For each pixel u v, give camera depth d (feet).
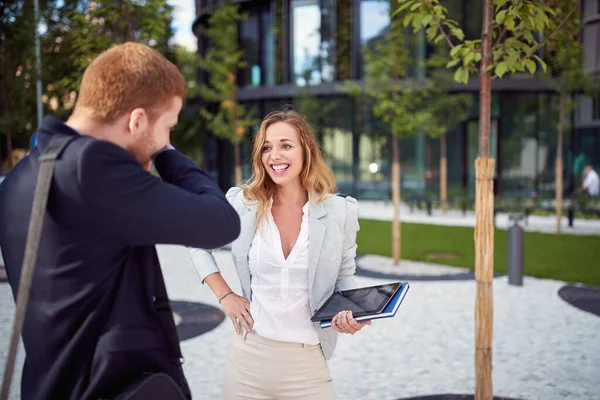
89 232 4.17
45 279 4.24
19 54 33.06
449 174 75.72
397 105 32.81
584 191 59.47
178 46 33.37
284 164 7.50
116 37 23.32
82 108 4.35
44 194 4.03
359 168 78.13
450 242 41.19
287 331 7.53
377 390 14.40
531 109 73.92
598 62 58.95
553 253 35.73
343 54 76.89
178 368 4.84
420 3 11.47
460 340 18.49
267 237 7.68
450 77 55.57
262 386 7.59
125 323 4.39
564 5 12.76
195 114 86.38
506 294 25.02
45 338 4.35
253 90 80.28
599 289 25.80
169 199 4.16
